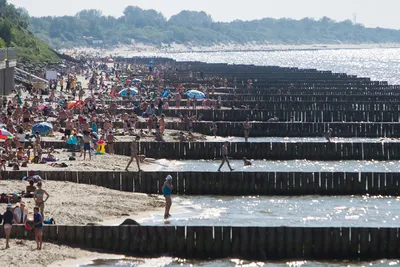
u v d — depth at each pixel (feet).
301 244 446.19
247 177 620.49
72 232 437.99
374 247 447.01
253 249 445.78
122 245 441.68
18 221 443.73
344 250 446.60
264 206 577.43
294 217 539.29
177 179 616.80
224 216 536.01
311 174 620.08
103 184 605.31
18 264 387.96
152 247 443.73
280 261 442.50
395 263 440.04
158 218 517.14
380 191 623.36
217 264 433.07
